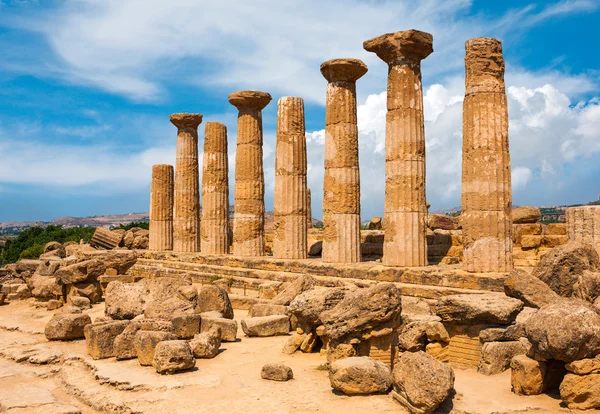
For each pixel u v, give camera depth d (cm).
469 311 1230
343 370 1084
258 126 2819
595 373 975
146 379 1239
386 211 1947
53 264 2755
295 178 2494
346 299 1286
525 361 1055
